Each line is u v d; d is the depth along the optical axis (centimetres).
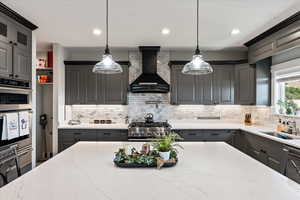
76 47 440
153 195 113
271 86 405
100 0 234
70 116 468
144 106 470
